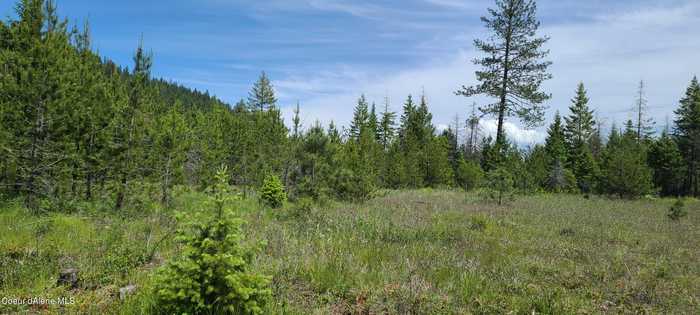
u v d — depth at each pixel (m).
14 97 10.91
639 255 9.15
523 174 26.50
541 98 30.58
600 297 6.16
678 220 16.25
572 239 10.62
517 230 11.67
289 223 10.90
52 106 11.10
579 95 56.94
